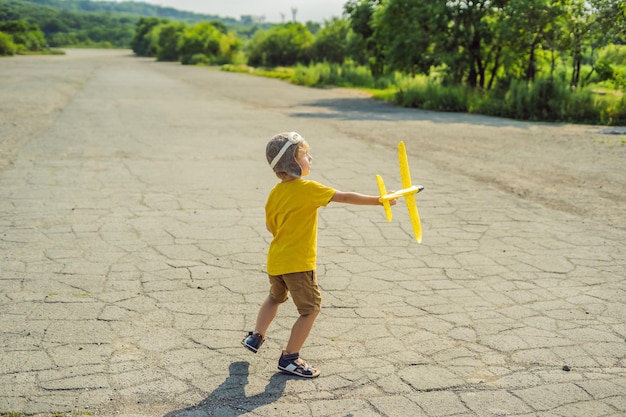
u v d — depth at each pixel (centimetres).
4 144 1088
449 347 384
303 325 343
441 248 585
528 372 354
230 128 1403
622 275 517
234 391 329
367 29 3259
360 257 556
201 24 7162
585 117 1702
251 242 591
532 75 2084
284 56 5728
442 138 1312
